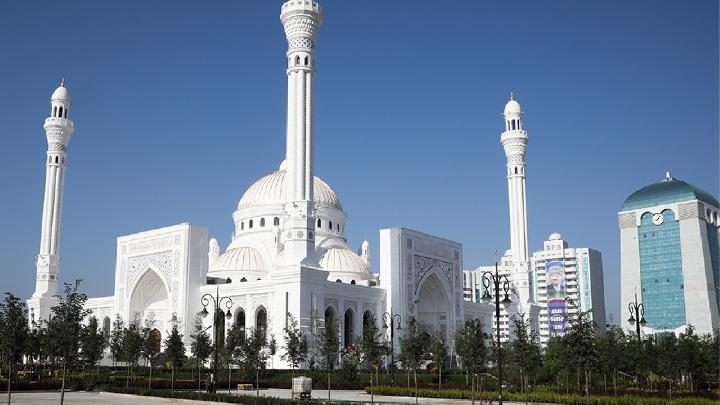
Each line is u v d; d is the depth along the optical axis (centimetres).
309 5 10031
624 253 19912
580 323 5291
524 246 14000
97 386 7344
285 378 8494
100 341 8231
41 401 5738
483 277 5266
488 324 14062
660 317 19012
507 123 14225
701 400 5388
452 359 11912
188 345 10662
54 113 12738
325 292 10331
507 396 6088
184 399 6041
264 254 12075
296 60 10025
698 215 18925
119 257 12294
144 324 11019
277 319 9700
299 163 9894
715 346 7169
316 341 8519
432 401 6006
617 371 6938
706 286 18512
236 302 10625
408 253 11775
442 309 12694
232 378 8662
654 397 5747
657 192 19738
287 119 10075
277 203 12556
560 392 6356
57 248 12625
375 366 8012
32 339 6316
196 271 11138
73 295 4919
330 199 12962
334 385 7938
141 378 8194
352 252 12588
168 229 11431
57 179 12656
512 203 14088
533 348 6881
